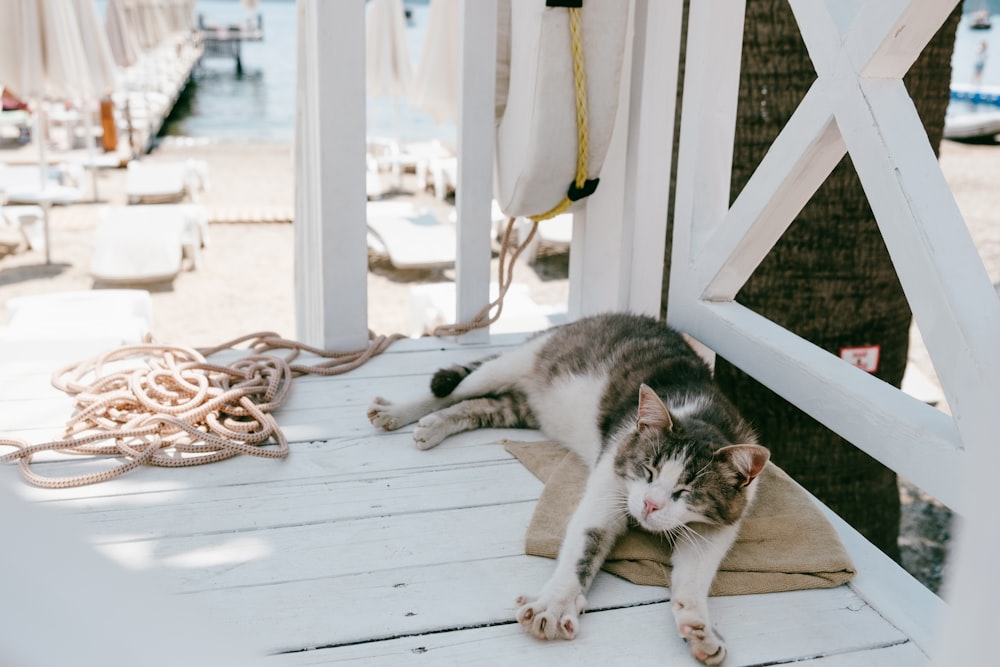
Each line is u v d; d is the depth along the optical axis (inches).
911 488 225.8
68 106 543.2
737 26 105.5
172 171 455.2
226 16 2089.1
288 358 122.0
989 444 37.7
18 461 92.9
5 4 307.1
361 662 67.1
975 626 34.7
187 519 85.5
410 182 521.3
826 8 82.9
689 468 78.3
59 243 375.6
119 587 20.9
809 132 87.4
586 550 77.1
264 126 739.4
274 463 97.0
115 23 457.1
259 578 76.6
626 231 130.0
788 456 129.6
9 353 127.6
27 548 18.3
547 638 69.9
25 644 17.5
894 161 75.4
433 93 312.5
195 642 23.1
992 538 35.1
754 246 103.9
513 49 118.6
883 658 70.5
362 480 94.1
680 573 76.1
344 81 115.9
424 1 2514.8
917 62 123.6
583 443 100.3
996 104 758.5
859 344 128.6
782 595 78.2
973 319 68.4
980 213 423.5
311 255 138.2
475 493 92.5
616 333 107.7
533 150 114.9
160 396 103.7
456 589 76.3
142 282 342.6
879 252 124.2
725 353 106.6
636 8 121.0
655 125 122.0
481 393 110.3
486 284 131.5
